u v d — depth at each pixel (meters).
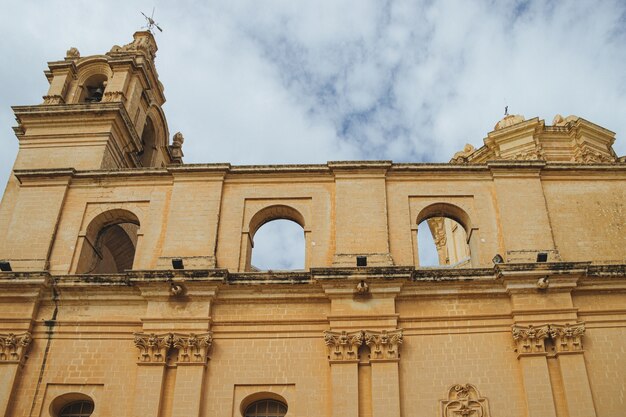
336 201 24.38
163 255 23.64
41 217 24.91
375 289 22.06
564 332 21.23
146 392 20.91
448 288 22.31
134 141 29.70
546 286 21.86
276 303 22.58
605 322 21.92
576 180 25.14
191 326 21.97
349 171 24.94
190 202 24.70
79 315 22.77
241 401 21.06
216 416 20.77
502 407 20.55
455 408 20.58
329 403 20.81
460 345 21.59
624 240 23.91
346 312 21.84
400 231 23.89
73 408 22.00
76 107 28.22
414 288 22.33
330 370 21.22
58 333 22.52
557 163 25.06
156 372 21.27
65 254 24.20
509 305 22.16
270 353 21.80
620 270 22.25
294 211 24.77
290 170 25.17
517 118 35.50
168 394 21.16
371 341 21.33
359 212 24.09
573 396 20.30
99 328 22.53
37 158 27.55
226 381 21.36
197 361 21.38
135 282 22.42
